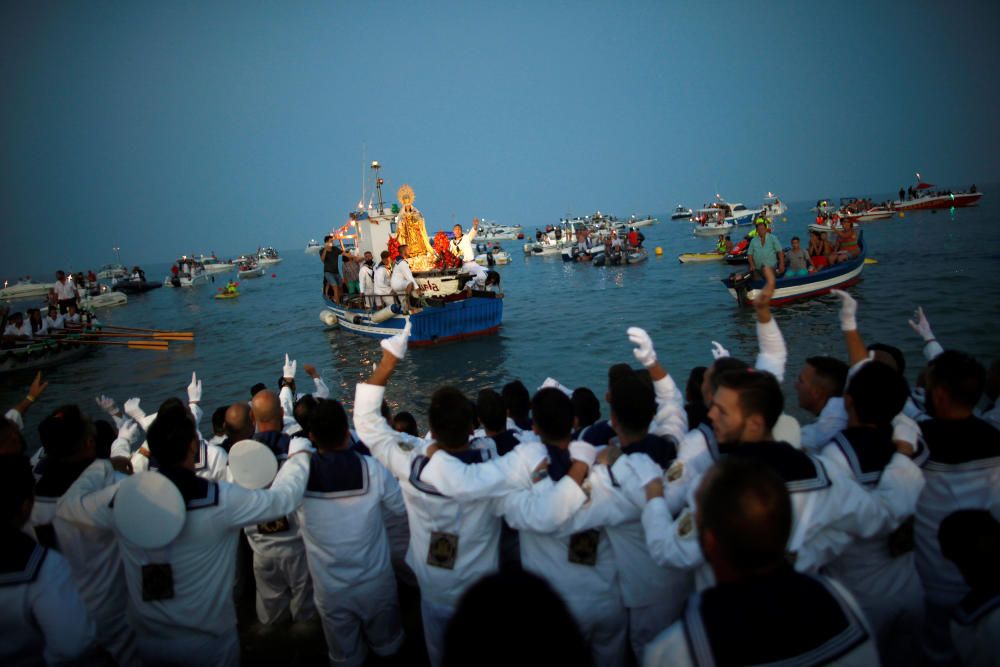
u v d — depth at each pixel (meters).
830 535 2.36
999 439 2.77
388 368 3.16
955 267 21.12
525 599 1.16
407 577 4.41
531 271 40.41
